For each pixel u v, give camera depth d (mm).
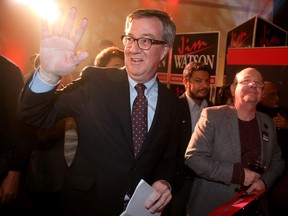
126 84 1376
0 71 1628
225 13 7129
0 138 1646
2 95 1640
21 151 1718
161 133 1404
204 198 1815
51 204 2607
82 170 1317
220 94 2980
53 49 1002
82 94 1313
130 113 1337
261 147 1831
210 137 1832
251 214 1392
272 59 2637
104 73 1406
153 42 1312
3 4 3488
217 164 1743
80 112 1297
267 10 7281
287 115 2568
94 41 5707
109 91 1344
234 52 2857
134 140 1342
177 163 1680
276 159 1960
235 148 1802
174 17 6770
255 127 1860
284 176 2420
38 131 1949
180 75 3951
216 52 3678
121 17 6016
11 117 1675
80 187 1292
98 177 1300
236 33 3969
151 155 1368
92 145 1304
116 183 1296
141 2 6262
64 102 1252
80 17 5352
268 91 2621
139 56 1318
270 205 2379
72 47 1016
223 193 1767
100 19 5758
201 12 6953
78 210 1313
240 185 1753
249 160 1790
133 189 1315
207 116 1880
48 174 2119
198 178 1901
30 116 1087
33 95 1048
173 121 1488
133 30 1314
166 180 1470
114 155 1299
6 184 1708
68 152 1753
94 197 1300
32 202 2623
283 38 4211
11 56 4000
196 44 3834
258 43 3674
